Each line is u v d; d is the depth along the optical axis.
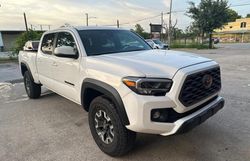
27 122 4.40
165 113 2.56
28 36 18.92
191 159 2.95
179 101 2.53
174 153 3.10
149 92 2.50
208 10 28.23
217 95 3.26
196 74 2.67
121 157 3.04
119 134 2.79
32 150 3.33
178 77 2.53
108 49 3.78
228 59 14.39
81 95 3.43
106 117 3.00
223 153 3.05
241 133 3.60
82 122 4.32
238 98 5.38
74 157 3.11
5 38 41.09
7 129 4.10
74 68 3.58
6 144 3.54
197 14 29.41
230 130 3.71
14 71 12.15
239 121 4.05
